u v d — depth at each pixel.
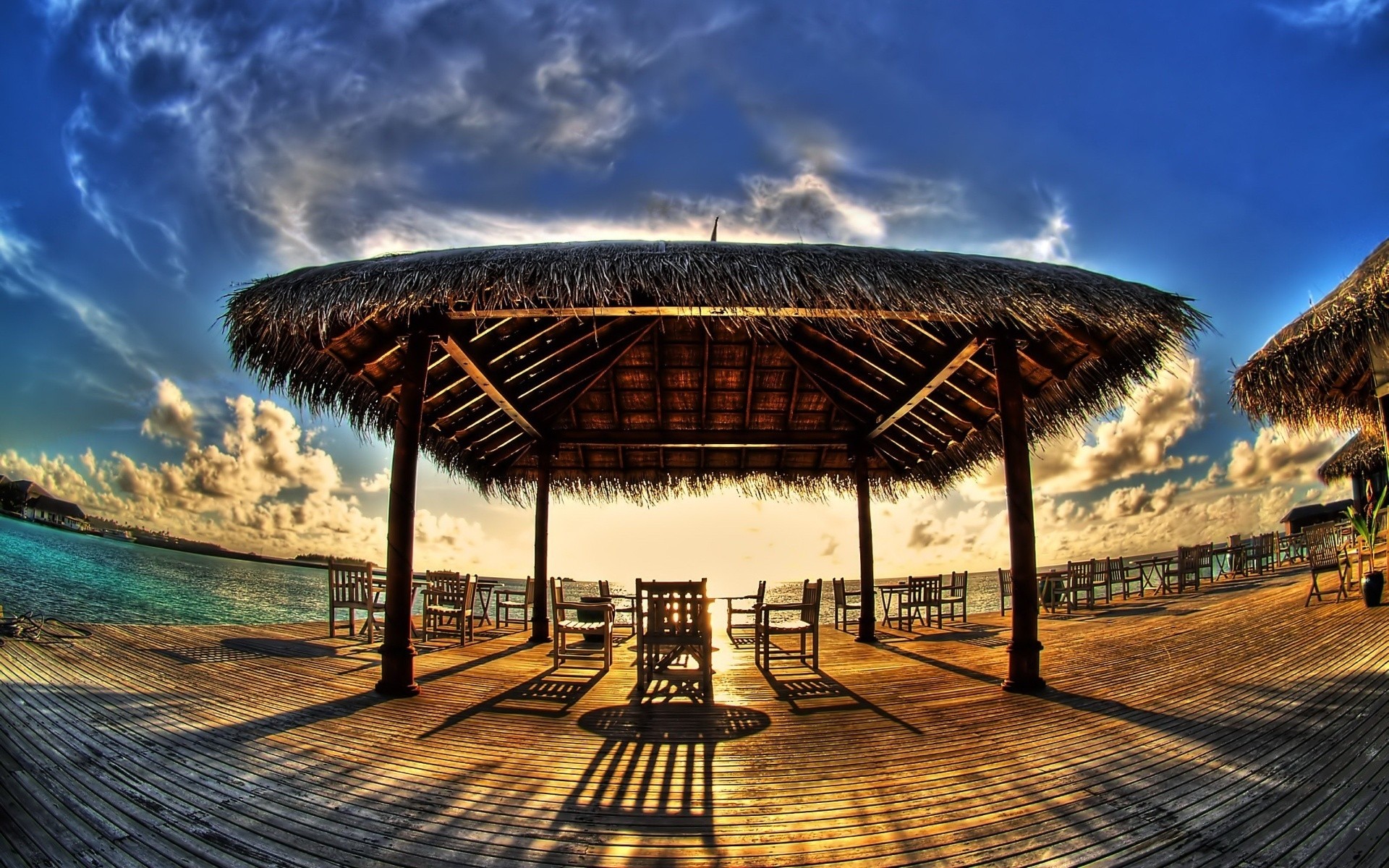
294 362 5.21
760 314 4.82
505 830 2.47
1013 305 4.59
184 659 5.83
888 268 4.80
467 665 6.28
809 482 9.87
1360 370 6.58
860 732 3.82
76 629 6.86
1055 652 6.62
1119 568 12.52
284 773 3.04
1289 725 3.61
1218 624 7.75
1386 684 4.29
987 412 7.35
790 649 7.48
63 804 2.60
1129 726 3.75
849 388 8.34
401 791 2.85
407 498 4.87
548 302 4.65
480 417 7.72
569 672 5.90
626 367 8.20
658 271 4.66
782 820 2.56
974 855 2.24
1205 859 2.17
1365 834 2.30
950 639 8.15
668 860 2.23
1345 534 10.43
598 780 3.02
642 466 9.69
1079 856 2.22
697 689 5.01
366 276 4.57
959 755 3.34
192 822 2.48
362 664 5.98
